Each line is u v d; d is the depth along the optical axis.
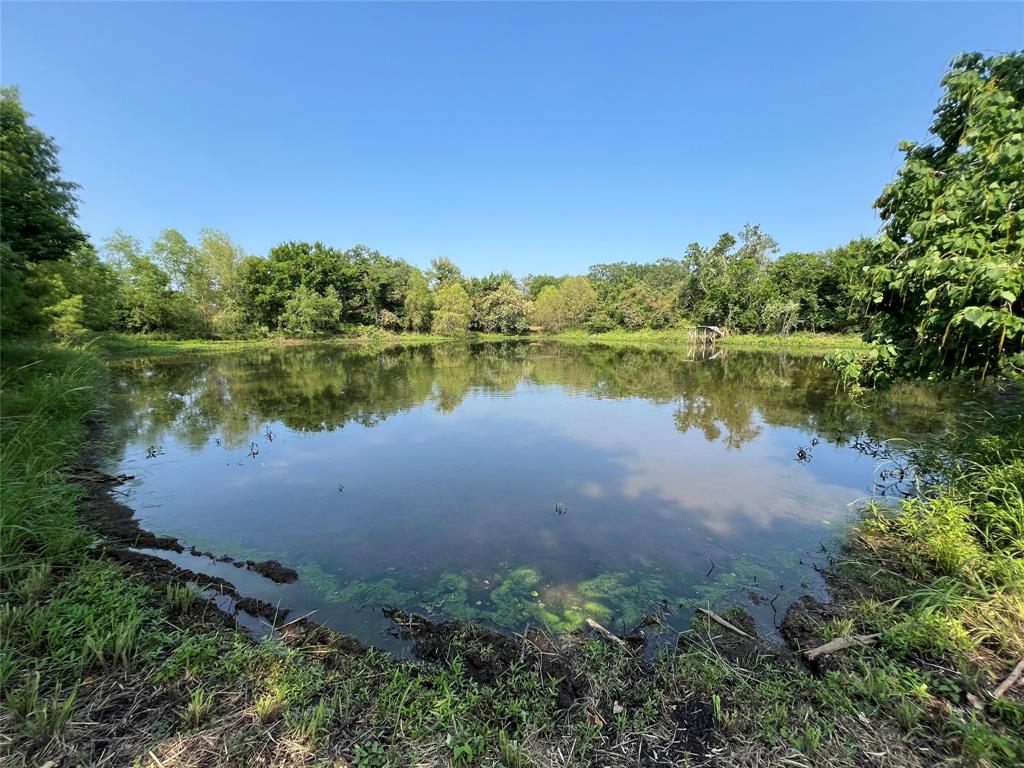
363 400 13.67
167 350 30.36
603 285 70.69
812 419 10.88
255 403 13.08
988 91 4.49
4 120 13.59
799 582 4.32
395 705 2.63
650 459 8.12
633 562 4.75
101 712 2.45
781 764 2.29
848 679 2.85
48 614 3.10
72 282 22.58
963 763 2.24
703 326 42.59
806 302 37.34
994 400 7.74
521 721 2.55
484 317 54.94
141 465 7.60
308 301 41.69
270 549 4.99
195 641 3.09
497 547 5.08
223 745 2.30
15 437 5.87
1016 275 3.64
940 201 4.50
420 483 7.02
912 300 5.11
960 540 4.17
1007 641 3.00
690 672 3.02
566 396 14.36
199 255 38.75
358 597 4.11
